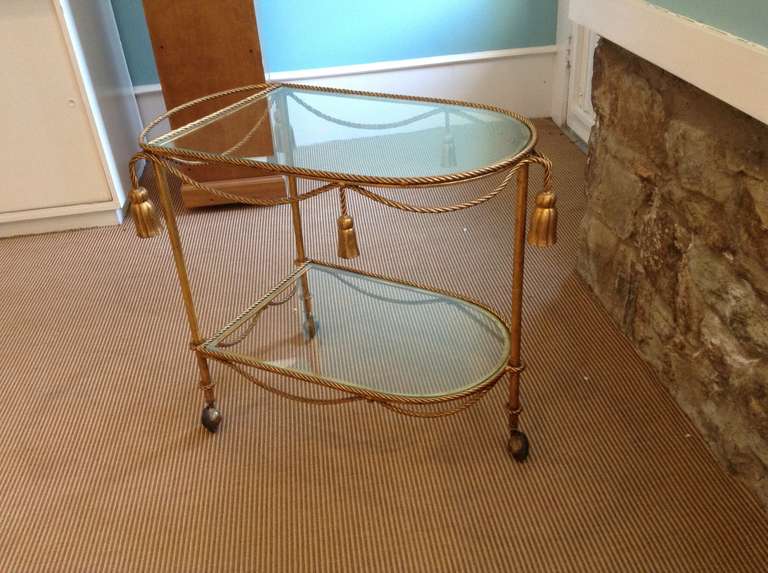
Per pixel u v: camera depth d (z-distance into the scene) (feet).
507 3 8.89
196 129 4.54
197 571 4.07
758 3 3.56
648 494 4.34
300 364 4.74
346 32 8.77
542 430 4.84
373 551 4.11
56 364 5.75
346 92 5.10
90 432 5.07
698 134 4.38
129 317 6.28
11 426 5.15
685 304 4.75
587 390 5.16
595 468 4.54
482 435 4.83
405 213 7.71
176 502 4.50
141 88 8.84
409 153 4.00
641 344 5.41
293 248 7.16
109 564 4.14
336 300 5.38
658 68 4.80
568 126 9.42
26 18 6.51
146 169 9.02
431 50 9.06
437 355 4.72
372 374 4.60
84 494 4.59
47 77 6.82
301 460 4.74
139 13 8.40
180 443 4.94
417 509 4.35
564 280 6.40
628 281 5.53
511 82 9.48
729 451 4.41
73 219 7.73
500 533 4.17
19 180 7.32
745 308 4.12
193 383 5.49
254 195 7.94
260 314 5.36
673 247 4.83
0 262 7.22
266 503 4.46
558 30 9.11
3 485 4.68
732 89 3.76
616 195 5.59
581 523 4.19
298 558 4.10
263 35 8.64
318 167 3.91
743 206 4.02
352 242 4.35
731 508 4.22
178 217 7.88
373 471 4.62
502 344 4.73
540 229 3.75
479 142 4.04
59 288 6.75
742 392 4.25
